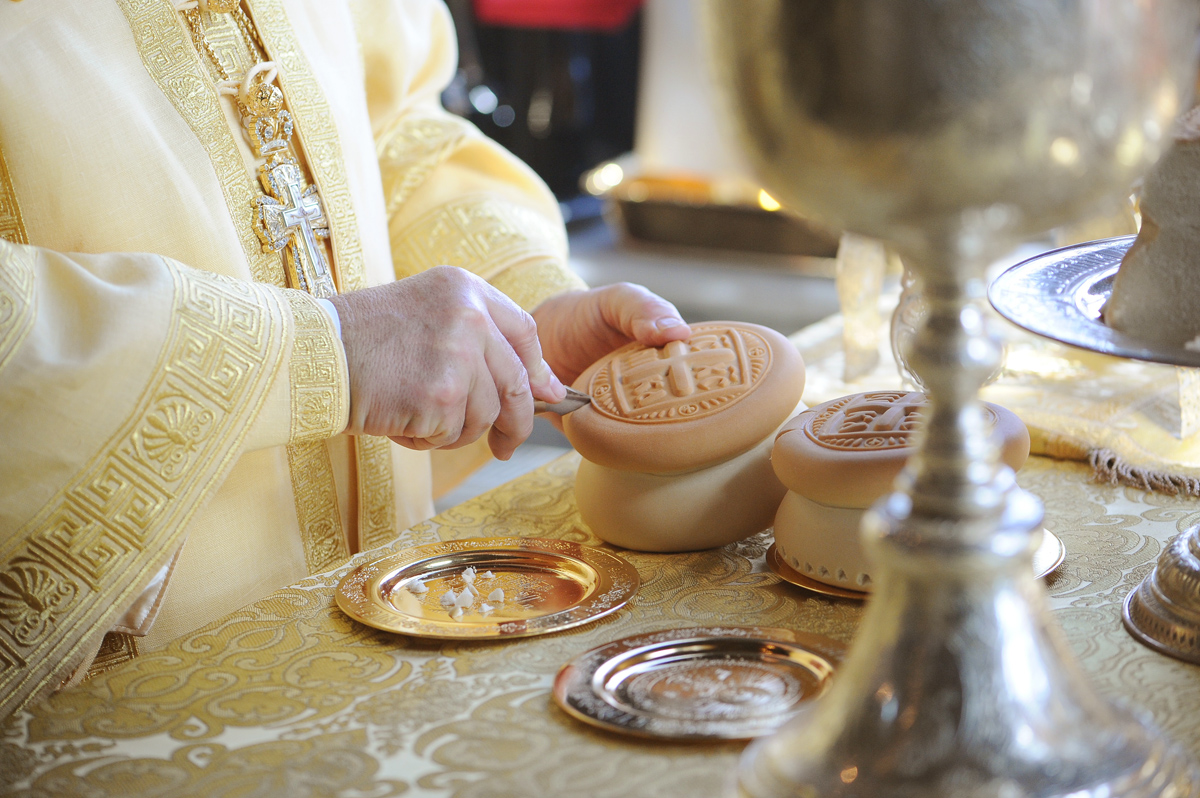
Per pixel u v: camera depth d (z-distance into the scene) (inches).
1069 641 44.8
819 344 67.1
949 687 38.4
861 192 34.9
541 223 63.5
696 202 198.5
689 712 42.5
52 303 48.2
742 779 39.5
